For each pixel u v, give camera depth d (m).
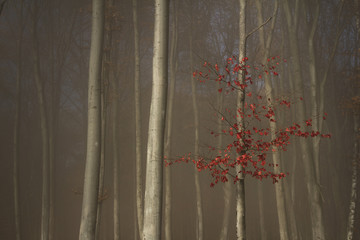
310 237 18.67
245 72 7.19
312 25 15.98
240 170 6.79
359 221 18.41
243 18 7.40
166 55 7.32
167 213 15.38
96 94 9.31
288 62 17.41
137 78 15.56
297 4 14.80
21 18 17.38
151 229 6.71
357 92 18.05
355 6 17.89
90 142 9.12
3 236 21.41
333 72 19.80
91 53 9.46
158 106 7.10
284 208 12.93
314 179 13.30
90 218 8.77
